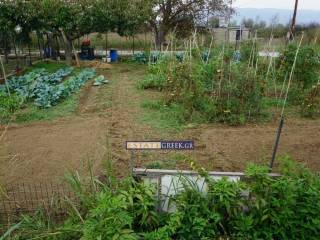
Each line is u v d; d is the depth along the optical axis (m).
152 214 3.41
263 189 3.42
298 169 3.69
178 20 25.20
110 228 2.89
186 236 3.29
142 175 3.73
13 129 7.22
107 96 10.20
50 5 15.41
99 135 6.74
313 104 7.97
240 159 5.60
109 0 16.64
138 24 18.05
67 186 4.60
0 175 5.07
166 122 7.50
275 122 7.62
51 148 6.14
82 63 17.80
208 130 7.03
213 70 8.45
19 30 16.39
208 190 3.48
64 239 3.39
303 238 3.38
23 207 4.12
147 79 11.66
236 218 3.43
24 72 14.98
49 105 8.84
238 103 7.62
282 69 10.63
